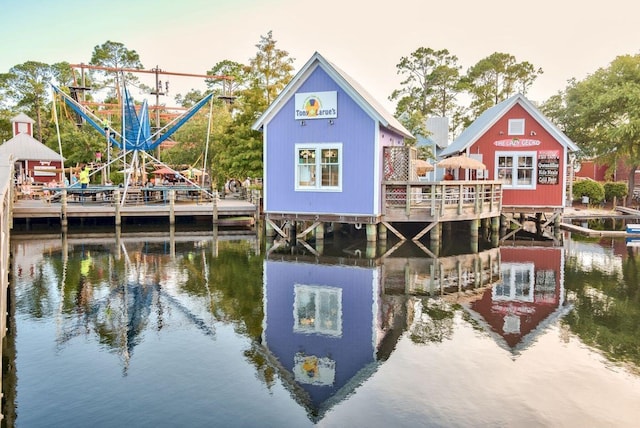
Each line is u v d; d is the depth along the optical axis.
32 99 55.22
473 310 9.45
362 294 10.74
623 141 29.84
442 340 7.78
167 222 25.45
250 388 6.05
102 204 25.75
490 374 6.43
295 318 8.95
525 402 5.66
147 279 12.18
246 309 9.55
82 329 8.33
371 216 16.95
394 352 7.23
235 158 26.67
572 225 22.81
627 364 6.75
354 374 6.45
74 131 43.00
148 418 5.32
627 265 13.84
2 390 5.98
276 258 15.12
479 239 19.41
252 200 26.77
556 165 21.86
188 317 9.03
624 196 31.73
